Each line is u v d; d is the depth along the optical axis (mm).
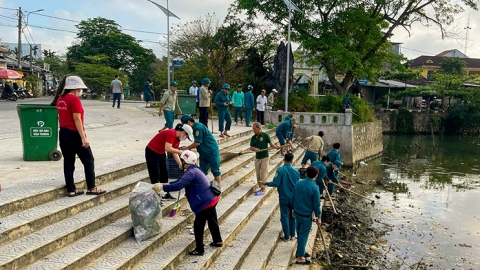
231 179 8570
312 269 6664
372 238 9359
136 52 47000
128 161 7102
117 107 20172
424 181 16797
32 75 32875
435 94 38906
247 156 10969
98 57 41562
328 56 21922
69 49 46312
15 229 4008
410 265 7871
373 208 12070
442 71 51438
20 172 6059
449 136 38156
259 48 25922
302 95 22484
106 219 4898
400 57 26531
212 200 4984
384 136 36906
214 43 25859
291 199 6715
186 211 5953
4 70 24672
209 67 26062
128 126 13453
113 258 4211
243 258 5559
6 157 7281
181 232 5492
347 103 20969
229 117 11969
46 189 4996
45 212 4508
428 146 30109
